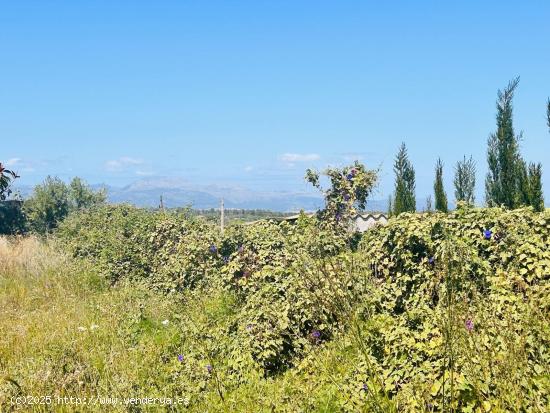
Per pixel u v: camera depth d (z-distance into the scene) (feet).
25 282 48.88
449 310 14.49
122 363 26.20
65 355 26.81
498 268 25.32
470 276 23.97
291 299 26.71
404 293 27.40
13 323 35.29
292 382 22.15
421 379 17.60
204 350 26.45
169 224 52.95
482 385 14.66
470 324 14.88
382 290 26.50
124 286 47.42
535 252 25.00
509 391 13.46
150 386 23.80
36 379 23.38
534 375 14.69
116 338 30.63
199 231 50.16
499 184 55.01
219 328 29.25
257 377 23.71
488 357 14.07
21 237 77.05
